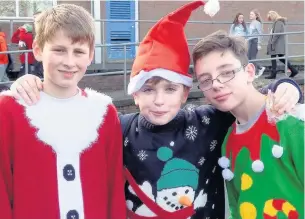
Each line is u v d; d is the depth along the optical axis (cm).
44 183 212
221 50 213
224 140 230
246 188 219
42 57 214
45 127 214
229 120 236
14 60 904
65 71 209
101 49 1029
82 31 209
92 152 221
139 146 229
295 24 1184
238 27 930
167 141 227
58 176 214
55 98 218
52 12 214
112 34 1158
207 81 217
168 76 217
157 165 226
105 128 225
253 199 217
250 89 219
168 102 220
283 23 892
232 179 227
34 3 1059
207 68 214
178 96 223
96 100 227
